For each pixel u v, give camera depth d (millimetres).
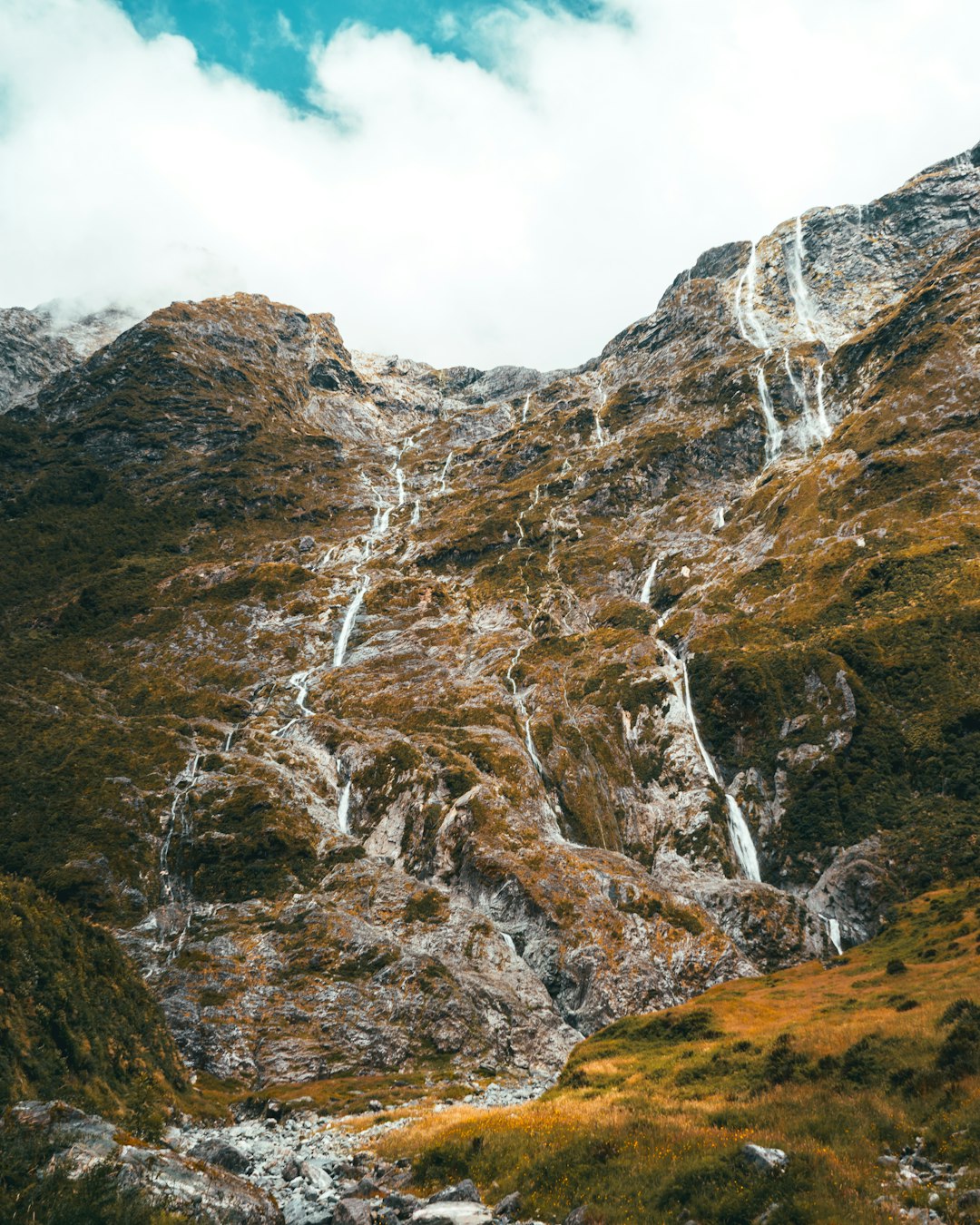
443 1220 25547
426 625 194375
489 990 86688
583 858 110250
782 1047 40406
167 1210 24406
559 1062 81438
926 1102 28656
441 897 102250
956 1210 20750
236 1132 50375
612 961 91000
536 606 197750
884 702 128750
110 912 95562
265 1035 77062
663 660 162750
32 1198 22984
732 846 122438
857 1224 20859
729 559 197250
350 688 164250
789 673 140375
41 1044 42062
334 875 105562
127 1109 43531
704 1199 24141
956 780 111688
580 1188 27906
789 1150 26359
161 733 139125
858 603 152625
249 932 92688
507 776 126938
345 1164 36156
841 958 83938
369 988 84000
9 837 107250
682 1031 57031
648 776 136625
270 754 133375
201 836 109312
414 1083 70562
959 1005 35781
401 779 124125
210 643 188875
